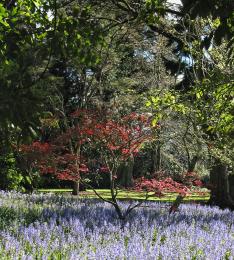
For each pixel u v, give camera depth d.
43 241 8.10
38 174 21.41
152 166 29.52
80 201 16.64
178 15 17.34
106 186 34.16
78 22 5.97
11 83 4.40
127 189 11.77
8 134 4.51
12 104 4.29
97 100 26.66
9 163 21.22
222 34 5.14
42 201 16.23
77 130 10.80
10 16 5.56
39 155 10.63
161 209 14.63
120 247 7.63
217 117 11.84
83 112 10.91
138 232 9.54
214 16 5.01
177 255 7.62
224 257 8.04
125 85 27.97
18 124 4.36
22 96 4.34
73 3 13.53
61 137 10.96
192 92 11.18
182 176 12.98
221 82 10.38
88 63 6.53
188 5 5.02
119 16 20.23
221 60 11.56
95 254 7.19
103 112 10.93
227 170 20.17
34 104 4.38
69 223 10.16
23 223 10.28
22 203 14.84
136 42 24.53
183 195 12.50
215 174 20.27
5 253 7.23
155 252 7.57
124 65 30.69
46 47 5.52
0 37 5.14
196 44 12.47
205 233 9.79
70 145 11.52
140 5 16.47
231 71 10.67
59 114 19.44
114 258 7.13
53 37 5.59
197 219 12.27
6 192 19.11
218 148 13.45
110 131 10.72
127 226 9.97
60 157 11.27
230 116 11.73
